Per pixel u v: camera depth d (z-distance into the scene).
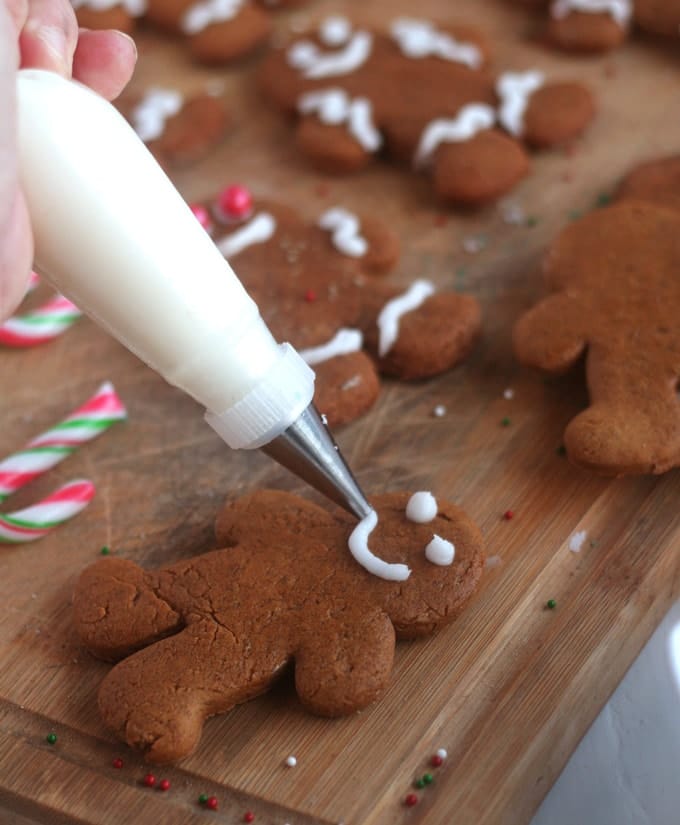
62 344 0.42
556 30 0.49
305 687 0.32
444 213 0.44
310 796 0.32
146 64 0.50
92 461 0.39
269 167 0.46
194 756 0.33
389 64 0.47
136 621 0.34
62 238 0.29
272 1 0.51
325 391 0.38
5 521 0.37
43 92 0.28
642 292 0.38
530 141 0.45
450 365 0.40
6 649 0.35
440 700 0.33
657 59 0.48
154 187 0.29
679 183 0.42
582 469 0.36
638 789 0.31
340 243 0.42
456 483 0.37
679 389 0.37
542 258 0.42
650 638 0.33
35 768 0.33
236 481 0.38
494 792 0.32
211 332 0.30
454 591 0.33
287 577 0.34
